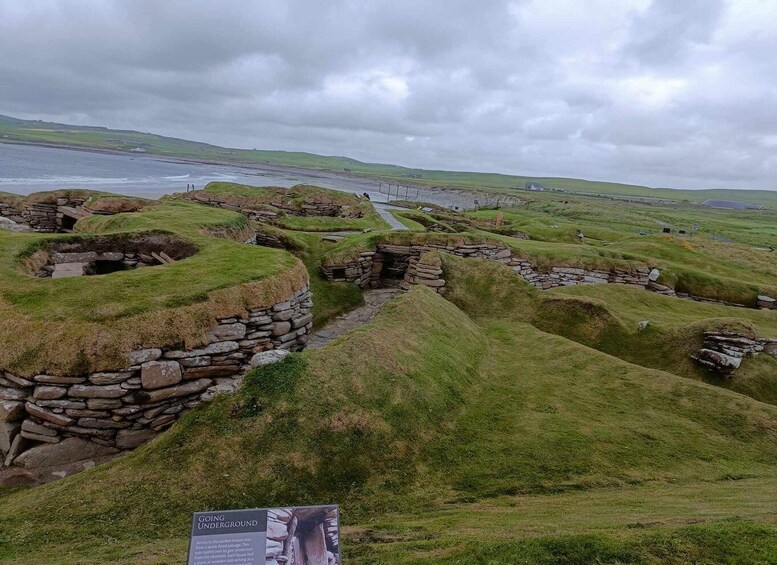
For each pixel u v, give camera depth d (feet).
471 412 42.32
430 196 479.41
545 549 19.42
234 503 27.91
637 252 131.85
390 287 91.91
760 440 41.55
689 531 20.72
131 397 34.83
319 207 156.04
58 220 112.06
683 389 48.67
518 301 75.41
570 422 42.04
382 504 29.68
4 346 34.35
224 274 46.19
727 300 99.14
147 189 310.24
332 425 33.94
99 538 24.07
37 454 32.73
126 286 41.78
